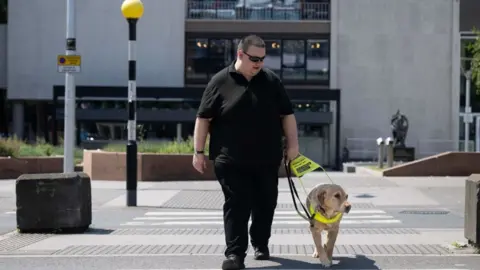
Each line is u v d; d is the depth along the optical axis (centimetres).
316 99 3588
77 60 1614
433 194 1747
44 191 1027
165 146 2405
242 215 689
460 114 3750
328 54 3728
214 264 746
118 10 3747
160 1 3741
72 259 789
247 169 690
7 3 3784
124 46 3753
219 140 692
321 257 713
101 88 3566
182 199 1661
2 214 1360
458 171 2358
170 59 3747
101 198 1677
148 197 1698
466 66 3769
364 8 3744
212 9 3741
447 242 922
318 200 684
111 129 3641
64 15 3772
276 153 694
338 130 3597
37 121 3856
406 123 3127
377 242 925
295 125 723
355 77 3750
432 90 3759
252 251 830
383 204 1546
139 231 1073
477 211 827
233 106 681
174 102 3634
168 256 802
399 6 3753
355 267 727
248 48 675
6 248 880
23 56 3781
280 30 3703
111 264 753
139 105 3631
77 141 3603
